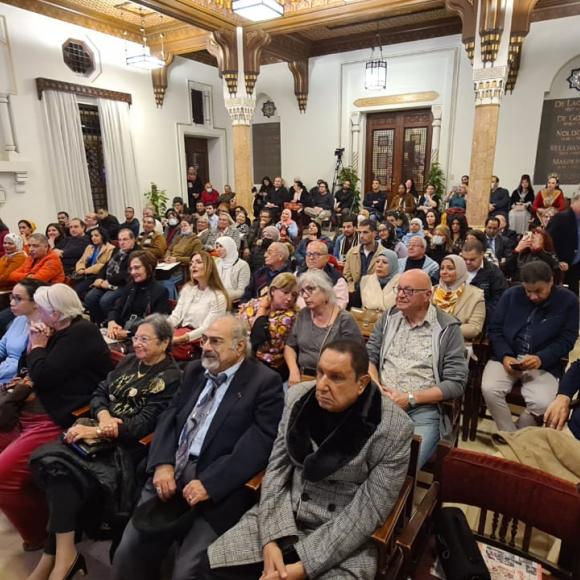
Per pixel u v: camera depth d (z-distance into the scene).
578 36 6.82
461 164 8.30
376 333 2.27
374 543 1.30
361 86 8.97
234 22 6.78
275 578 1.20
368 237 3.83
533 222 6.34
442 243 4.39
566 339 2.26
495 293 3.04
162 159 9.22
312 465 1.28
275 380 1.67
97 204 8.11
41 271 4.06
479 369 2.47
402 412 1.35
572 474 1.60
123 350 2.59
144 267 3.07
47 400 1.95
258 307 2.62
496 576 1.24
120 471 1.69
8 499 1.77
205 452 1.62
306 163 9.92
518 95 7.42
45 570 1.66
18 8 6.53
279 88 9.88
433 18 7.92
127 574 1.49
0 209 6.64
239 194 7.71
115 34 7.90
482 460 1.32
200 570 1.34
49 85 6.92
